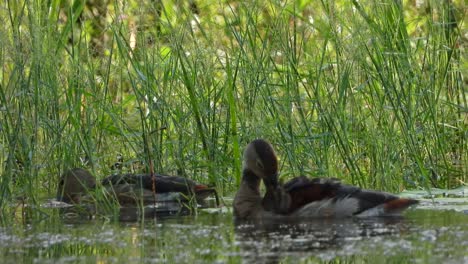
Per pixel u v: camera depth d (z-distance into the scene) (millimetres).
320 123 16250
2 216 14008
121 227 12852
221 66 17406
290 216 13422
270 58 16391
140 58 17516
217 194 15094
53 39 16781
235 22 17281
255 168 13789
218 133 16625
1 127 15336
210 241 11594
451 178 16766
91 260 10680
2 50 15992
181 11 17984
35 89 15211
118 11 17672
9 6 15867
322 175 15695
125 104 17594
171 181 15398
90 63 17609
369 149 16125
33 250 11305
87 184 15562
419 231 11953
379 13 16859
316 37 17766
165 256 10766
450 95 18266
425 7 18438
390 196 13281
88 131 15703
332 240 11461
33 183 15391
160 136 16516
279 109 16391
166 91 17031
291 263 10297
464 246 11016
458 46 18281
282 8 16797
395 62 16469
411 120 16281
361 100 16828
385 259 10414
